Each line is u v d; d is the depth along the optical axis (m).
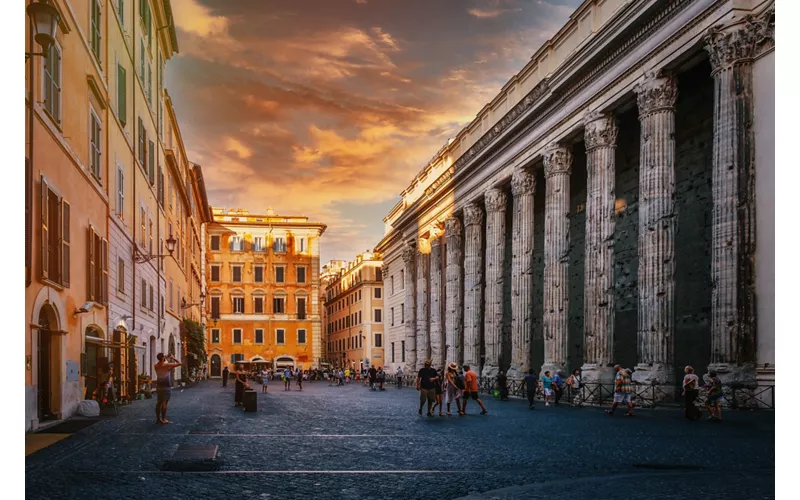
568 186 33.31
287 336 97.12
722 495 7.96
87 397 20.62
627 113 30.83
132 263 28.97
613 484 8.88
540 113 34.62
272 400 33.28
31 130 14.18
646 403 23.78
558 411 24.30
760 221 20.28
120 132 26.55
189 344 56.47
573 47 32.31
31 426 15.13
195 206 70.50
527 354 36.25
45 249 15.49
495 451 12.77
